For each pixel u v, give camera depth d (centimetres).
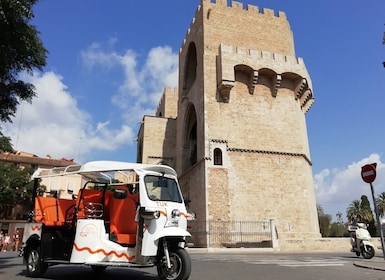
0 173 4056
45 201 1020
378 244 2633
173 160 4419
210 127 2961
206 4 3416
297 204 2978
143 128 4588
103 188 988
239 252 2203
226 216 2727
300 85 3303
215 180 2798
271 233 2364
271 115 3192
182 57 4147
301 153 3159
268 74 3284
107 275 927
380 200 6988
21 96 1119
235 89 3162
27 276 920
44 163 5516
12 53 984
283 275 930
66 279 854
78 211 928
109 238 852
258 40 3488
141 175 834
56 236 925
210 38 3291
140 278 865
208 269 1068
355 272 1013
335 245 2550
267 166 3005
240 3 3556
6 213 4666
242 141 3020
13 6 854
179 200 870
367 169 1160
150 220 779
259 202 2869
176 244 781
